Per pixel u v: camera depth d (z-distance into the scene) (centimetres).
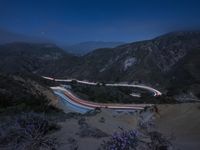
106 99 8519
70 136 977
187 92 10875
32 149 773
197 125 1468
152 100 8612
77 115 1878
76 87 11331
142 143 814
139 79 15038
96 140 925
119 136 736
